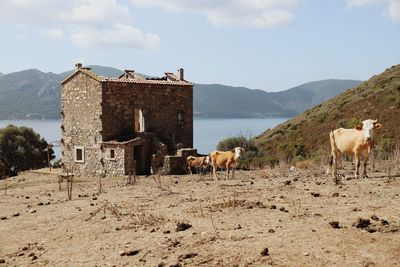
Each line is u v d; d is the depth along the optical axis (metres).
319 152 45.81
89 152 45.72
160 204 16.25
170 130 48.47
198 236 10.84
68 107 47.72
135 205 16.41
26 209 18.33
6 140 69.06
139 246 10.64
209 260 9.05
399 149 31.61
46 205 19.11
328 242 9.55
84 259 10.16
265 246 9.56
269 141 73.31
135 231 12.18
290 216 12.26
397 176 19.19
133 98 45.94
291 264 8.42
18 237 13.08
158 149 43.69
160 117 47.72
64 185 32.09
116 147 42.94
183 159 42.16
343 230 10.42
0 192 29.33
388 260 8.33
